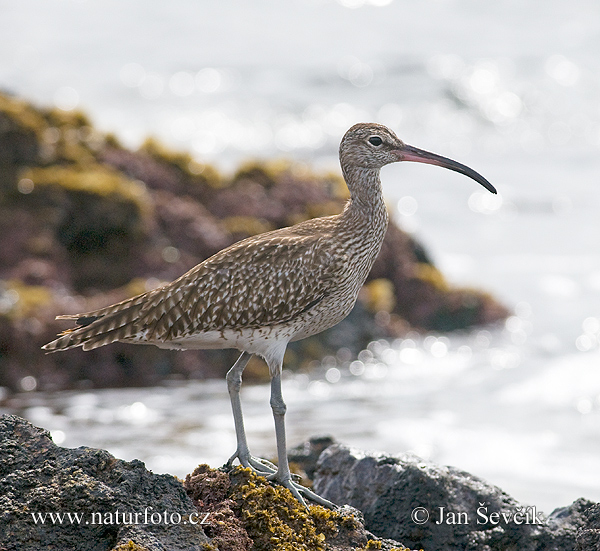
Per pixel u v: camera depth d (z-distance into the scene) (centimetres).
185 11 6481
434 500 1119
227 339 1091
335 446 1218
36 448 938
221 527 924
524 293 2769
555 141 4659
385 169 4116
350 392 2059
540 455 1644
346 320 2330
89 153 2564
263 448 1650
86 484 890
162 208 2442
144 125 4459
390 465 1156
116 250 2320
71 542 871
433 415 1877
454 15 6662
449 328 2525
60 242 2306
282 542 933
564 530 1117
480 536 1105
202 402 1952
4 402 1920
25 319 2048
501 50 5772
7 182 2330
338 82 5222
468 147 4559
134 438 1722
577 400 1955
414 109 4934
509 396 2003
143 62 5400
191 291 1073
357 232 1148
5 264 2209
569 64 5606
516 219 3538
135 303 1080
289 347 2220
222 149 4284
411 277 2584
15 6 6412
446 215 3559
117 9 6475
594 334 2420
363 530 994
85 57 5434
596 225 3453
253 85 5116
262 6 6738
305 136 4525
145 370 2084
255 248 1094
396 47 5803
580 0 6906
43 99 4638
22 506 882
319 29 6238
